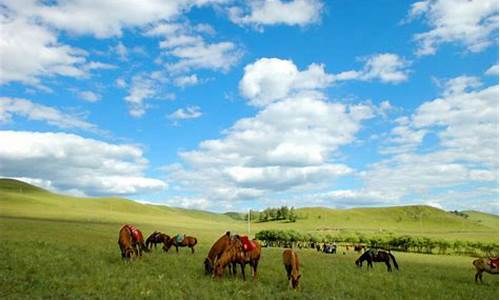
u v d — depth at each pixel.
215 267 23.47
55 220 96.88
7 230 47.16
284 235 122.19
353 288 24.22
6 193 164.88
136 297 17.92
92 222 100.12
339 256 58.03
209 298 18.77
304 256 49.47
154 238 40.12
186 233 91.56
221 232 110.12
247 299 19.36
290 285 22.80
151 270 24.56
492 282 34.06
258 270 27.61
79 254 28.72
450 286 28.91
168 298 18.20
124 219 125.06
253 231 144.12
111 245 39.16
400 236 113.12
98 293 18.19
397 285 27.02
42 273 20.88
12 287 17.92
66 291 18.14
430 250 108.12
